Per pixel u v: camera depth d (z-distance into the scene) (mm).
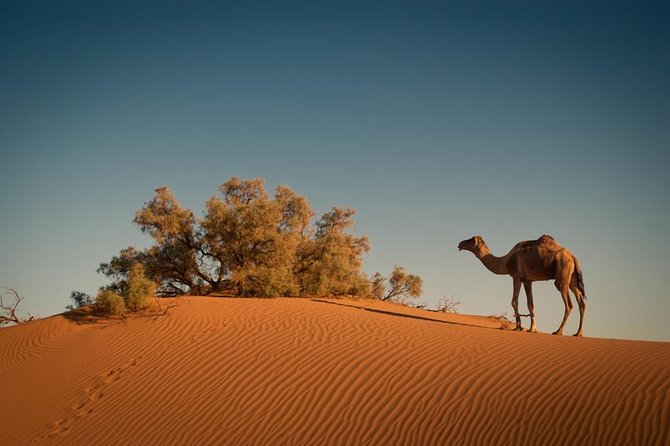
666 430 9859
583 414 10594
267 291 24891
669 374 11359
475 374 12391
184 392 13828
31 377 16562
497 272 17516
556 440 10164
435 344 14359
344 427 11523
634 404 10586
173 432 12453
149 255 27156
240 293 26422
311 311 18438
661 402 10492
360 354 14023
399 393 12141
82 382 15516
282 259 27000
